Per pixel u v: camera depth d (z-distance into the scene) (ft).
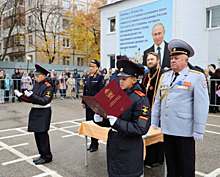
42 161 12.38
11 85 39.01
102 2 77.92
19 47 87.40
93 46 78.89
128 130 6.74
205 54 38.06
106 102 6.46
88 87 15.20
